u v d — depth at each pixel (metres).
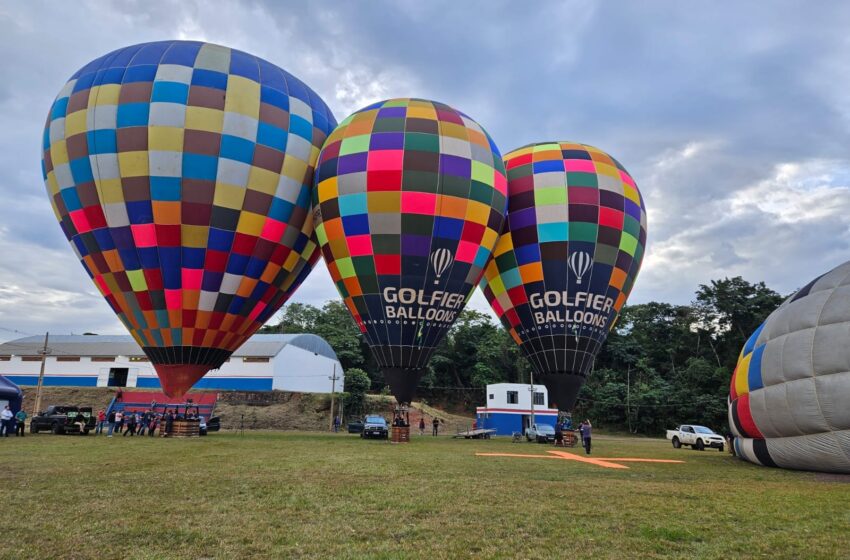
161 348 23.97
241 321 25.00
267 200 24.12
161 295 23.14
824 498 10.03
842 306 14.05
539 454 20.38
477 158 23.92
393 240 22.58
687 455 21.95
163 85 23.09
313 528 7.26
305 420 48.72
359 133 23.95
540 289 25.25
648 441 41.03
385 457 17.02
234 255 23.67
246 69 24.89
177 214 22.67
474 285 24.22
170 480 11.11
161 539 6.64
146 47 24.53
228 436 29.42
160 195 22.55
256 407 49.66
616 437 52.72
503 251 26.44
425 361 23.39
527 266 25.58
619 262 25.45
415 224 22.59
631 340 70.56
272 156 24.20
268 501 9.01
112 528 7.12
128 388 54.59
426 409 61.88
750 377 16.41
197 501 8.93
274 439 26.94
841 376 13.59
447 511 8.42
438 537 6.92
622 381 66.81
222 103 23.50
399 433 24.67
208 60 24.31
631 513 8.47
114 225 22.77
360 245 22.81
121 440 23.33
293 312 82.44
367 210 22.73
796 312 15.09
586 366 25.19
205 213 22.92
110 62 24.14
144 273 22.94
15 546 6.26
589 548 6.49
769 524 7.84
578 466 15.63
